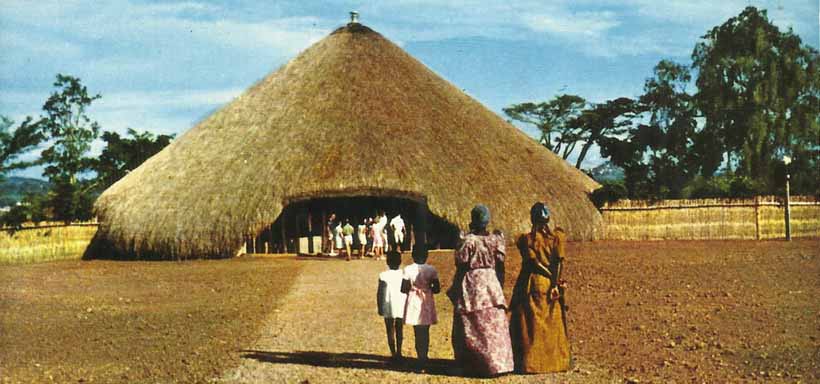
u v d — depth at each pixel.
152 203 34.75
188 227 33.34
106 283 23.78
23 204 33.12
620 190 39.44
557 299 10.80
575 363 11.06
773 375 9.99
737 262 25.05
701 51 62.19
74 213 35.00
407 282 11.09
